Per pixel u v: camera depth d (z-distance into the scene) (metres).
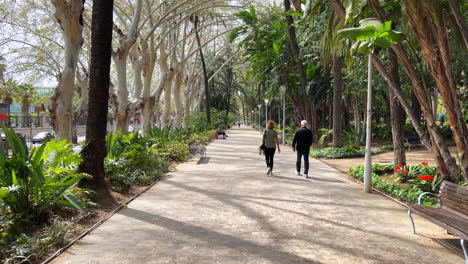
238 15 25.31
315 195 7.69
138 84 18.77
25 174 5.03
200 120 34.50
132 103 17.16
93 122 7.23
